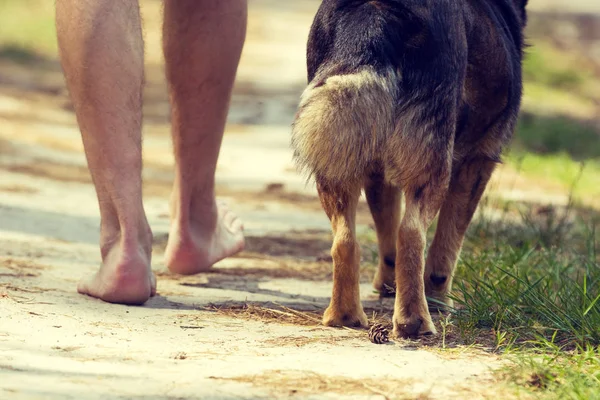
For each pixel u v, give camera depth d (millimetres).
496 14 5570
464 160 5465
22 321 4492
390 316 5344
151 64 22125
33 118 14039
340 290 4922
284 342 4508
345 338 4645
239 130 14875
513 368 4051
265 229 8383
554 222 9008
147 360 4035
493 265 5891
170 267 5961
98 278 5227
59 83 17875
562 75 23234
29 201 8711
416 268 4668
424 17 4633
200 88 5586
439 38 4656
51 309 4816
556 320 4852
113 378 3752
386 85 4492
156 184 10562
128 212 5148
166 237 7762
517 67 5645
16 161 10805
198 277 6328
